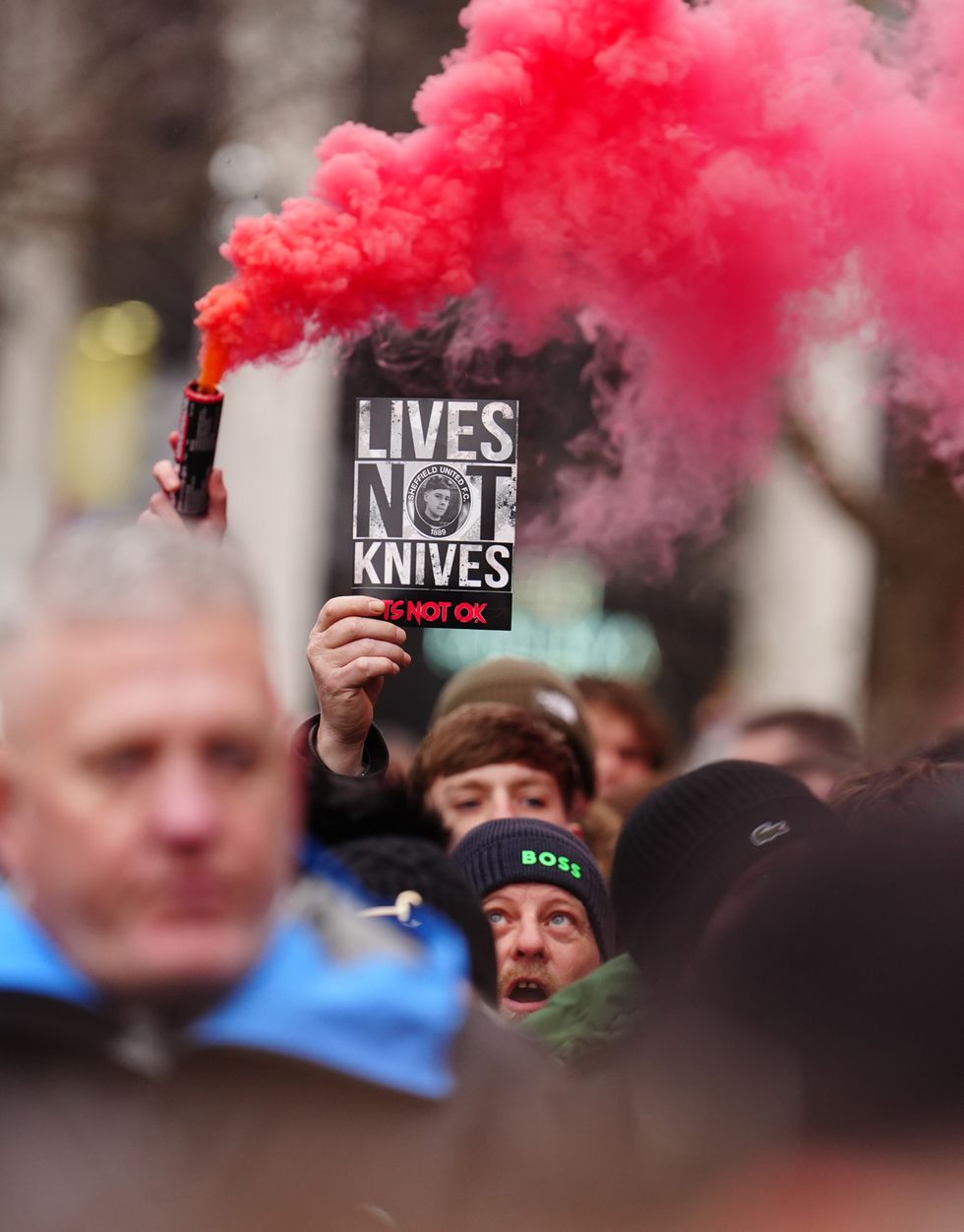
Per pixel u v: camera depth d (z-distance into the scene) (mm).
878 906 3477
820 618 40250
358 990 3947
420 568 7656
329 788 6605
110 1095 3857
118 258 36625
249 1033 3848
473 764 9273
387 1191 3938
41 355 38281
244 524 38531
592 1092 4039
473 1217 3980
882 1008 3430
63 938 3775
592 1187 3912
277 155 27016
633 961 6996
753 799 7234
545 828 8305
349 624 7422
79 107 26531
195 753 3697
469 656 36875
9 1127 3828
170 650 3680
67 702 3676
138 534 3820
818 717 13141
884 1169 3434
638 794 11406
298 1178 3891
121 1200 3818
